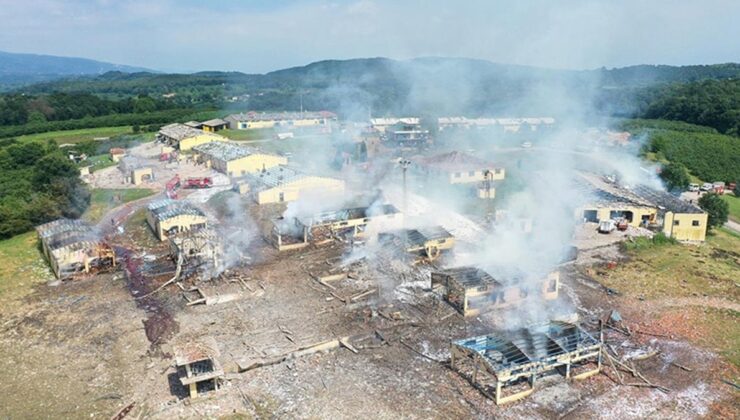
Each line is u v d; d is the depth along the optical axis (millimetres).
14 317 44719
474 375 34562
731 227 72312
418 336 40656
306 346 39062
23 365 37812
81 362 37906
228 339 40312
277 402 33188
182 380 32719
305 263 54531
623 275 51719
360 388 34469
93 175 97625
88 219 71625
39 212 67938
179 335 40969
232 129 143000
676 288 48906
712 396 33594
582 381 35125
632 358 37750
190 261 53375
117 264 55219
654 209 67125
